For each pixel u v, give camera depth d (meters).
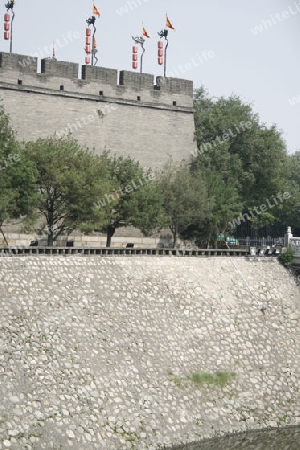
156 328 58.88
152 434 50.94
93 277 60.22
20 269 57.25
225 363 59.38
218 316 62.91
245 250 71.44
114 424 50.12
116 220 73.56
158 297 61.66
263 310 65.62
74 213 69.25
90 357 53.47
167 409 53.19
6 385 48.38
